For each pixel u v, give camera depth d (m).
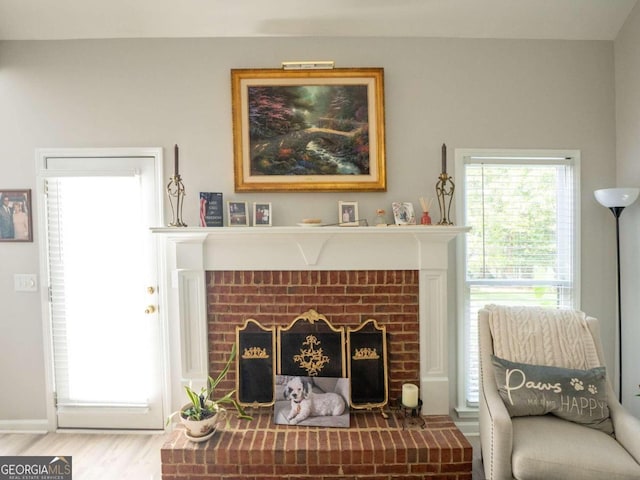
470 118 2.36
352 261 2.24
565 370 1.82
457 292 2.36
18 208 2.36
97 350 2.39
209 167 2.36
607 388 1.83
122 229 2.37
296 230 2.10
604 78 2.36
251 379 2.25
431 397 2.23
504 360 1.88
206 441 1.91
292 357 2.24
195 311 2.26
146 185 2.36
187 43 2.34
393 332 2.27
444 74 2.36
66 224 2.37
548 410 1.75
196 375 2.27
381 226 2.13
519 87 2.36
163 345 2.38
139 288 2.39
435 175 2.36
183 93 2.35
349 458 1.85
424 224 2.21
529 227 2.38
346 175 2.35
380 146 2.33
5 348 2.40
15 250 2.38
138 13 2.23
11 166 2.36
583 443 1.59
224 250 2.25
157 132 2.35
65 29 2.30
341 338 2.24
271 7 2.21
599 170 2.37
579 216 2.37
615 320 2.39
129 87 2.35
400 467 1.86
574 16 2.27
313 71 2.32
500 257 2.38
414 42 2.35
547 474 1.52
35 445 2.28
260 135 2.33
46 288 2.37
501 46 2.36
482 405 1.96
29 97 2.35
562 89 2.36
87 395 2.40
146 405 2.40
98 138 2.36
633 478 1.48
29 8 2.19
